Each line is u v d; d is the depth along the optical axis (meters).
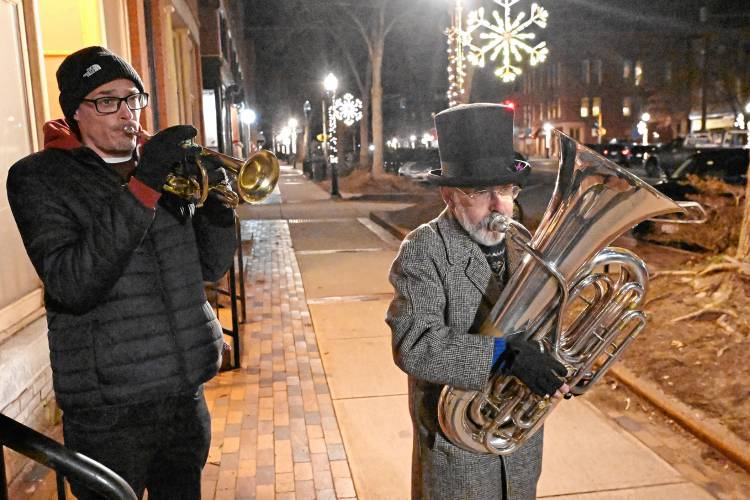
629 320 2.00
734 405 4.13
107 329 2.13
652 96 55.34
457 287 2.08
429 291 2.07
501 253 2.20
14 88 4.30
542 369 1.87
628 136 60.44
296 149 58.31
